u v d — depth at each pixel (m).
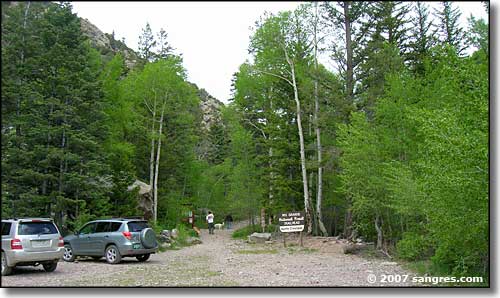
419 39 25.23
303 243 23.61
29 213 18.48
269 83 30.61
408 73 20.16
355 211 19.73
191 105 33.12
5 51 18.53
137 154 34.00
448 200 9.61
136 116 30.03
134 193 25.66
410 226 17.39
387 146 17.81
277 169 29.56
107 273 13.11
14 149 18.17
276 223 30.69
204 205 45.22
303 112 28.67
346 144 19.27
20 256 12.34
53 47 19.86
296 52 28.44
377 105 19.83
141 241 15.90
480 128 9.36
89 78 21.44
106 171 21.66
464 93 10.14
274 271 13.46
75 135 19.50
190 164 39.62
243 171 34.12
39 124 18.84
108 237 15.89
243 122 35.38
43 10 18.52
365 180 18.22
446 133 9.81
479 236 9.77
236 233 33.97
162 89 30.94
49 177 18.83
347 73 24.55
